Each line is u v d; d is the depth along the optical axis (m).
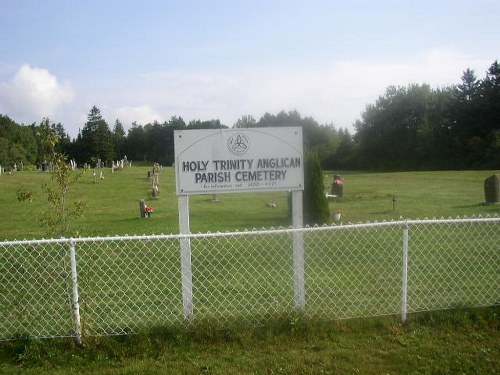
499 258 9.21
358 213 18.31
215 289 7.49
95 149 90.81
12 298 6.94
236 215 18.42
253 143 5.79
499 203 19.47
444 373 4.31
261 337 5.07
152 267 8.92
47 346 4.94
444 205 19.84
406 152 70.81
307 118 86.81
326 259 9.32
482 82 64.88
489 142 58.00
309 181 15.24
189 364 4.56
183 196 5.73
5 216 18.45
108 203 23.20
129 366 4.54
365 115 78.31
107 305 6.70
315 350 4.82
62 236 5.74
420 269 8.52
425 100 73.19
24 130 88.69
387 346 4.87
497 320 5.39
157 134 106.38
